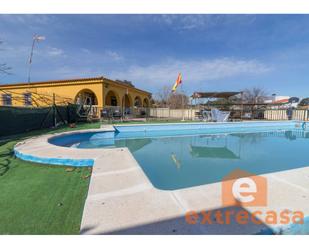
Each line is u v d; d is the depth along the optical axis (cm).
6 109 748
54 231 167
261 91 3388
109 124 1274
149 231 155
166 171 472
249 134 1212
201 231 155
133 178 275
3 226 176
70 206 214
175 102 3231
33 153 425
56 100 1466
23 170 350
